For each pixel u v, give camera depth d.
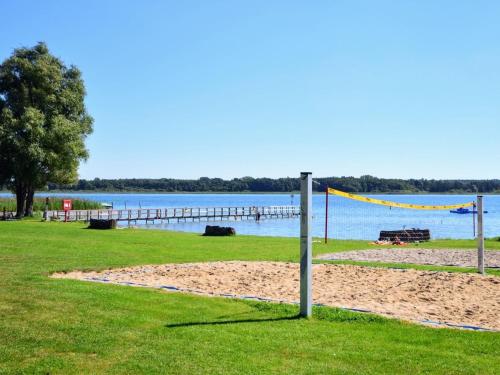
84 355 5.38
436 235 34.91
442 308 7.91
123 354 5.40
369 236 33.59
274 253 15.91
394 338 6.12
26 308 7.23
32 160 35.34
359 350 5.63
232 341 5.87
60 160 36.91
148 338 5.95
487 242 22.64
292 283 9.99
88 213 41.59
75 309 7.21
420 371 4.99
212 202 136.62
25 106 36.16
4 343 5.73
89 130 40.28
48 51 38.56
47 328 6.29
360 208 95.94
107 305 7.49
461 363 5.22
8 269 10.88
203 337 6.01
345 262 13.86
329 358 5.34
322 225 46.38
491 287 9.70
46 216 36.16
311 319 7.01
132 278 10.38
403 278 10.72
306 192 7.09
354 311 7.40
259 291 9.12
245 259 14.13
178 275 10.82
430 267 12.88
